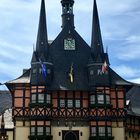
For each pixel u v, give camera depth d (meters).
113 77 64.19
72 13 69.06
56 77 62.59
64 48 65.62
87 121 61.16
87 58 65.44
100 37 65.06
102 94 61.56
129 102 69.75
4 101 78.69
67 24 67.38
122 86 63.22
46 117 59.59
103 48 64.75
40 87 60.72
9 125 65.00
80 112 61.19
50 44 65.75
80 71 63.84
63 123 60.69
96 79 62.03
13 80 61.94
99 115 60.62
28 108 60.66
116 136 61.19
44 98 60.38
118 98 62.69
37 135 58.84
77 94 61.94
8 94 80.25
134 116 68.31
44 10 65.88
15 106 60.69
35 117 59.47
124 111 62.12
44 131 59.09
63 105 61.19
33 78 61.22
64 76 62.81
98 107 60.94
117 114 61.84
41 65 61.44
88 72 63.34
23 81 61.75
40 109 59.88
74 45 66.06
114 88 63.00
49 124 59.72
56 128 60.44
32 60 62.22
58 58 64.69
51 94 61.19
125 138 64.44
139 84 77.94
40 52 62.94
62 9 69.69
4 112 69.38
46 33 64.62
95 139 59.53
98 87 61.69
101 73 62.31
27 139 59.62
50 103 60.53
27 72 63.50
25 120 60.31
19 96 61.16
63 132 60.50
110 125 60.62
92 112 60.78
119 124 61.66
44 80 61.06
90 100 61.50
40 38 63.97
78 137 60.56
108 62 63.75
